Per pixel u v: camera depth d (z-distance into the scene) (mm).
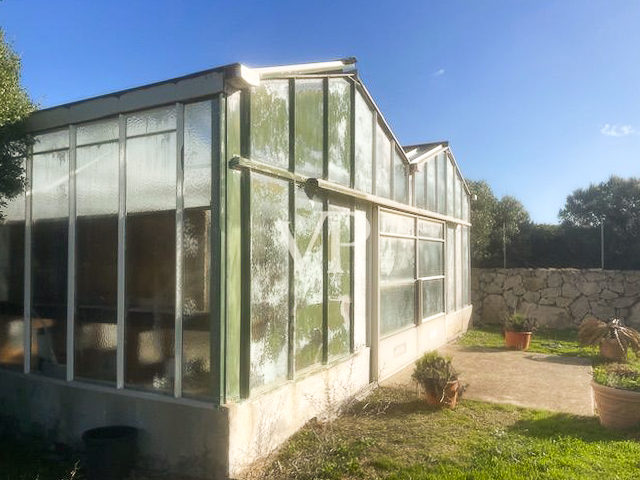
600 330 9562
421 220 10273
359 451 5031
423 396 6941
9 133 5520
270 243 5297
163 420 4871
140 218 5113
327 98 6559
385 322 8211
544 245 21516
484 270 14805
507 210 21047
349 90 7242
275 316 5367
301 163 5953
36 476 4852
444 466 4660
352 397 6863
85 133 5555
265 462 4922
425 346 10086
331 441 5234
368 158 7844
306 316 5980
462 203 13656
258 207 5098
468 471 4547
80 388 5453
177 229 4793
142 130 5121
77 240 5609
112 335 5305
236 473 4609
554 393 7180
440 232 11570
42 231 5988
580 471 4441
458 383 6684
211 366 4633
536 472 4453
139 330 5090
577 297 13734
